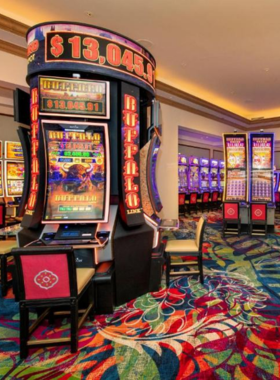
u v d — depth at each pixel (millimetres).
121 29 3746
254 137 5516
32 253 1651
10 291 2832
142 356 1724
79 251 2271
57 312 2145
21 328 1728
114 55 2369
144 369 1604
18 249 1654
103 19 3512
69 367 1636
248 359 1677
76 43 2260
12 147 5762
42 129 2283
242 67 5070
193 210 9578
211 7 3240
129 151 2510
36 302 1733
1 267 2713
